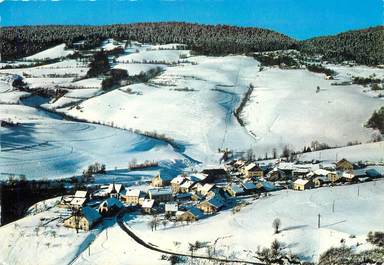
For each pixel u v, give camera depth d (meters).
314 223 120.62
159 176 176.75
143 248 117.50
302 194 146.38
